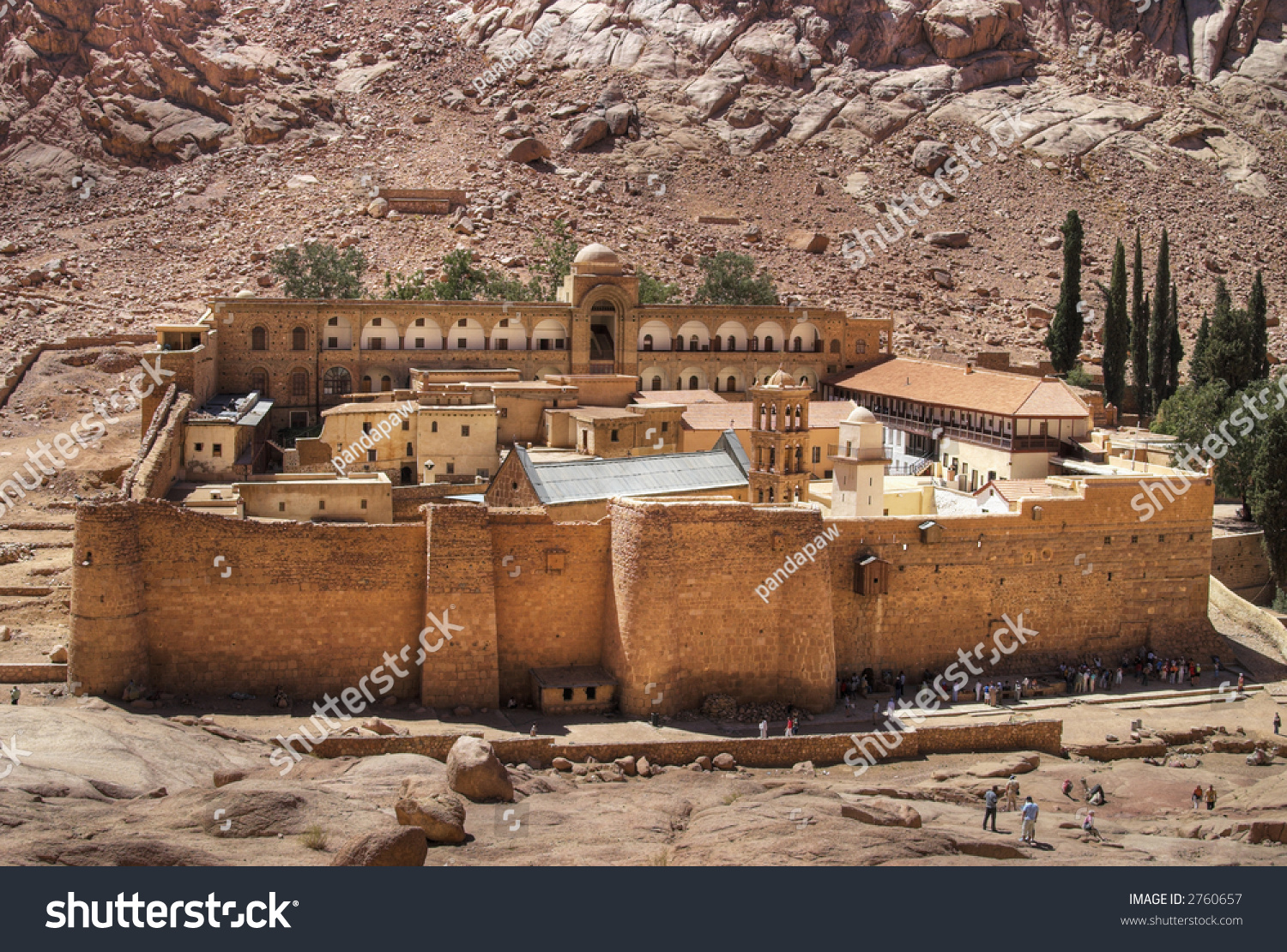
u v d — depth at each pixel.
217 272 125.50
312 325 96.12
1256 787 47.28
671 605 51.94
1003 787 45.22
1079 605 62.09
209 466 74.50
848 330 112.31
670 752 46.16
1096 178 175.50
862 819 38.41
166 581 48.56
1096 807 45.22
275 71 169.38
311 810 34.47
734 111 180.75
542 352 102.38
